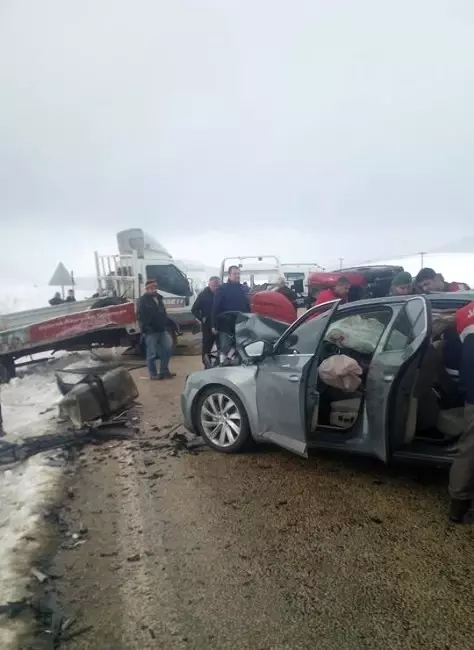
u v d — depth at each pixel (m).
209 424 5.41
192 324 13.77
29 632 2.69
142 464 5.13
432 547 3.32
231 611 2.79
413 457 3.91
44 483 4.70
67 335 11.02
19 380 10.82
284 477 4.58
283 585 2.99
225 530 3.67
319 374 4.57
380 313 4.65
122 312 11.87
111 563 3.33
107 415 6.62
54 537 3.71
